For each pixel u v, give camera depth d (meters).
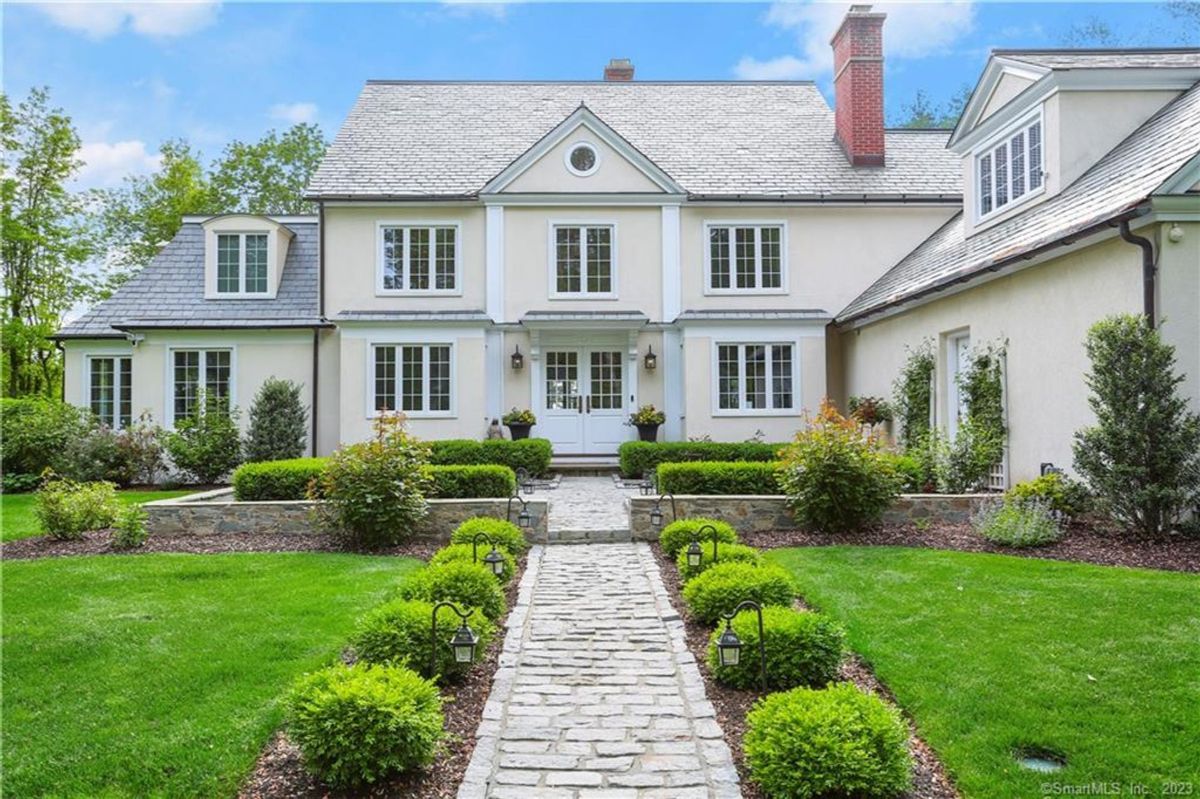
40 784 3.78
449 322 16.36
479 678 5.20
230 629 5.80
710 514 9.38
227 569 7.70
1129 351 7.69
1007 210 12.65
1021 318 10.59
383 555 8.53
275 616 6.10
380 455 8.87
